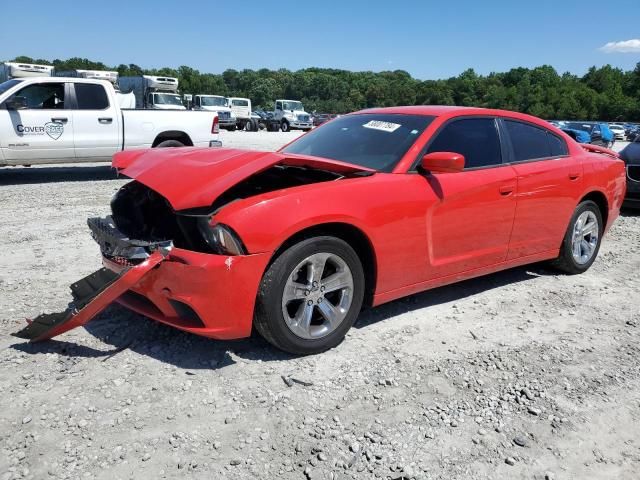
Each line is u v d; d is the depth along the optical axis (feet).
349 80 537.65
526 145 14.82
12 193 28.84
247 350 10.85
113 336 11.27
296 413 8.82
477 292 14.90
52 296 13.55
